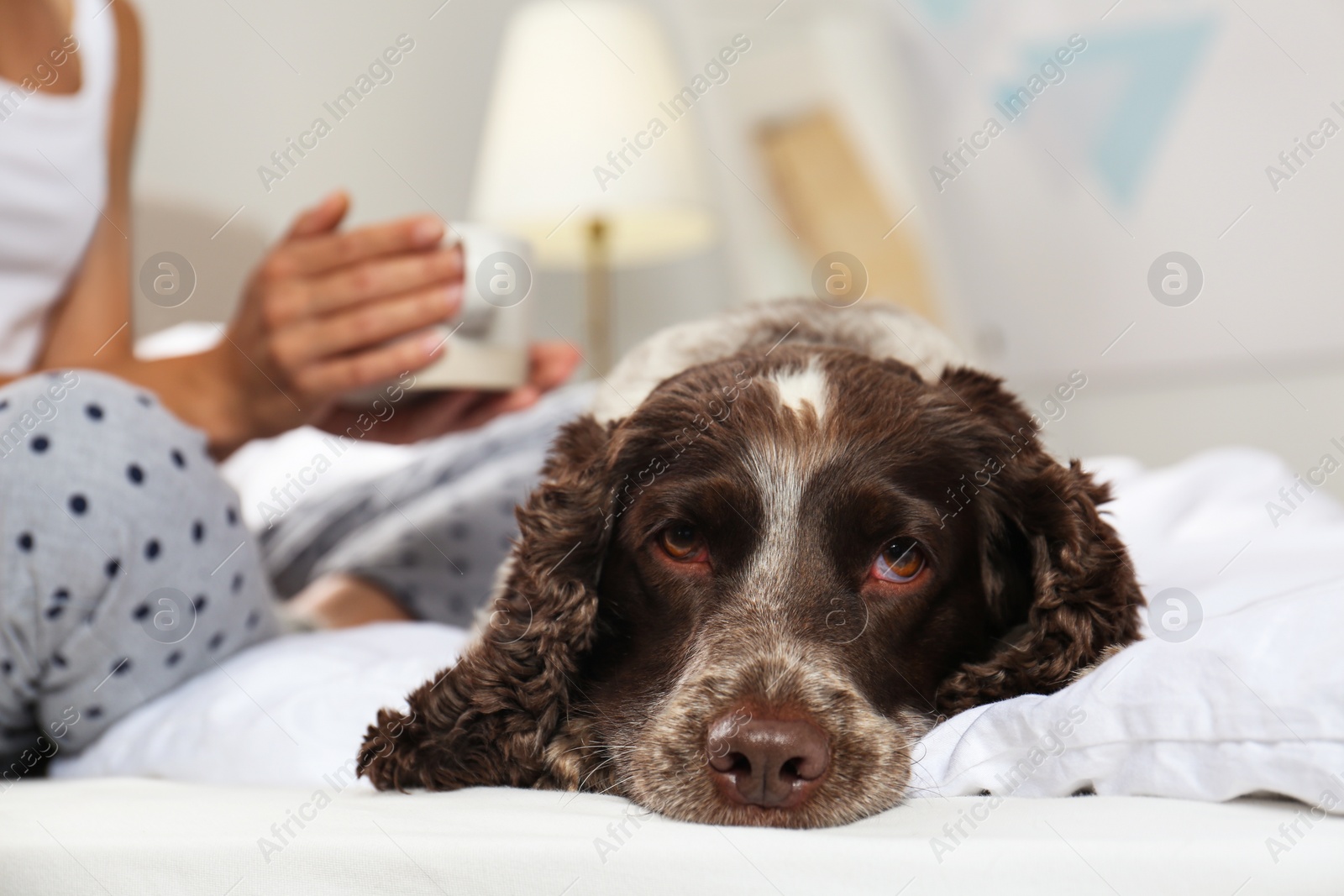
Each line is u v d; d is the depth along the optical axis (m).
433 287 0.88
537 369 0.98
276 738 0.70
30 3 1.04
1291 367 1.80
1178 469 1.14
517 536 0.79
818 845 0.55
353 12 1.64
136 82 1.14
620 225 1.76
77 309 1.08
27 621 0.71
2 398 0.73
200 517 0.75
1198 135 1.84
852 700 0.67
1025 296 2.00
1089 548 0.68
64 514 0.70
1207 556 0.91
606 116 1.56
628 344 1.86
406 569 1.00
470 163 1.76
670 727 0.67
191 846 0.57
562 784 0.67
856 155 2.00
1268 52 1.79
